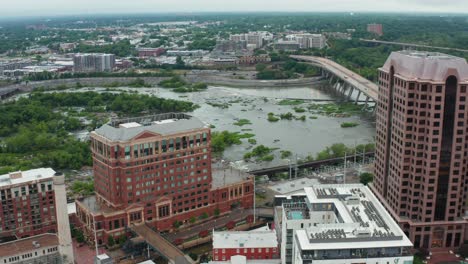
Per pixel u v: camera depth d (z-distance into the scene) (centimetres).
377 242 17112
